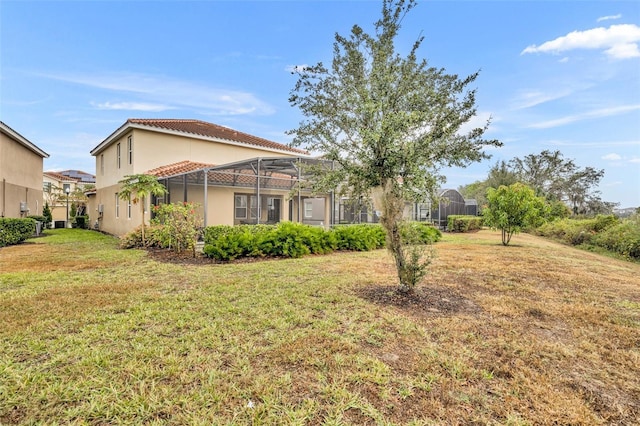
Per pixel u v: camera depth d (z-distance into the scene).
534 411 2.77
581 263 10.34
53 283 6.71
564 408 2.81
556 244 18.11
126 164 16.67
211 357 3.55
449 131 5.19
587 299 6.07
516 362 3.60
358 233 12.66
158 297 5.71
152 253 10.91
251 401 2.83
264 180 19.75
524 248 13.85
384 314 4.95
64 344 3.83
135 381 3.09
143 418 2.61
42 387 2.98
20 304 5.25
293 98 6.11
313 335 4.15
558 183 36.72
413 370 3.38
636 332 4.50
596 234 17.20
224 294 5.93
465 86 5.52
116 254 10.73
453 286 6.81
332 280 7.05
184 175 14.31
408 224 5.95
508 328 4.55
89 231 21.77
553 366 3.54
